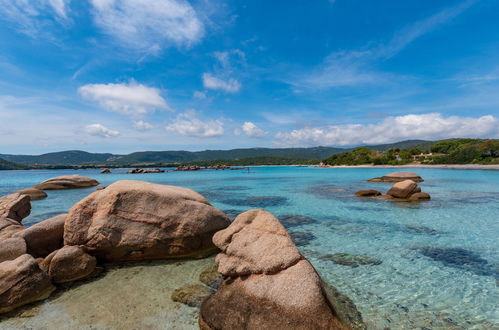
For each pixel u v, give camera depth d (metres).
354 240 11.23
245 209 18.55
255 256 6.33
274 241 6.56
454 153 74.06
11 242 8.26
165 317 5.89
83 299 6.65
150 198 9.50
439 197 21.83
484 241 10.90
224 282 6.40
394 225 13.55
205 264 8.83
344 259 9.20
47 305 6.39
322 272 8.17
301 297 5.35
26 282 6.57
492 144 68.12
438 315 5.93
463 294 6.82
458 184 31.48
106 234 8.74
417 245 10.53
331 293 6.78
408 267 8.49
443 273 8.04
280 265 6.00
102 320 5.79
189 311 6.14
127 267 8.59
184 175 64.25
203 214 9.91
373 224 13.80
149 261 9.06
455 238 11.34
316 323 5.02
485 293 6.85
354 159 103.06
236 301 5.68
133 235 8.97
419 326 5.53
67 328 5.54
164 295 6.83
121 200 9.22
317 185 34.72
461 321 5.70
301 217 15.66
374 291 7.00
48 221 9.49
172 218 9.41
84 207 9.13
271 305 5.39
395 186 21.92
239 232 7.19
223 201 22.34
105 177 58.97
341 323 5.29
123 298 6.69
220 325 5.35
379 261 8.99
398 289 7.10
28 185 40.81
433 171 55.31
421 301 6.51
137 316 5.93
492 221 14.08
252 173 69.94
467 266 8.52
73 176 35.75
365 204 19.42
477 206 18.03
